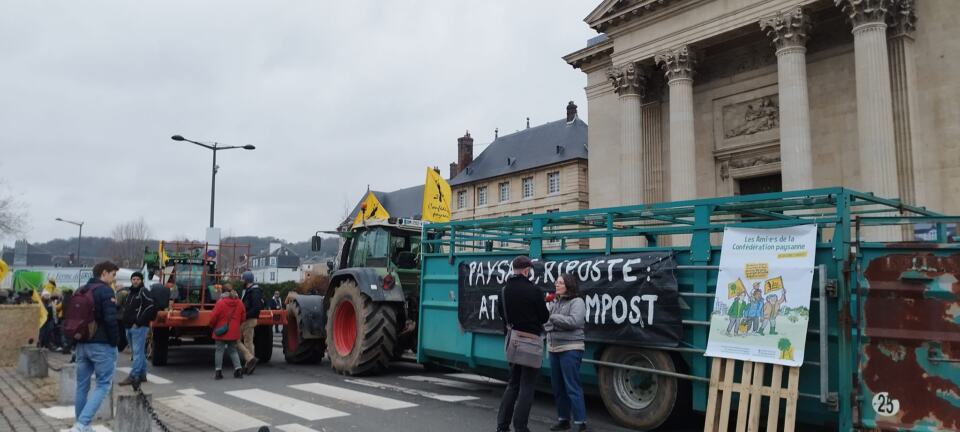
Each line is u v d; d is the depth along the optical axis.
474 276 8.52
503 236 8.73
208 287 14.17
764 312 5.51
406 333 11.38
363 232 12.30
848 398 5.09
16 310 13.86
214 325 10.62
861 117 15.58
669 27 20.67
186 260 14.77
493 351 8.20
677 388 6.30
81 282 41.53
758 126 19.94
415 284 11.46
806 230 5.44
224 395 8.82
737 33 19.09
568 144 48.06
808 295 5.27
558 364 6.56
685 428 6.66
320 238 12.73
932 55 16.11
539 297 6.13
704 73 21.66
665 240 10.41
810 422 5.51
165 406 8.01
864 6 15.62
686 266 6.23
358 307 10.46
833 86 18.06
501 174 51.84
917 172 15.62
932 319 4.88
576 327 6.36
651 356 6.46
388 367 11.53
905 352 4.94
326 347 12.49
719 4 19.27
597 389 7.28
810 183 16.80
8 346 13.67
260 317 12.36
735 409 5.98
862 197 5.80
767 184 20.11
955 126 15.59
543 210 48.56
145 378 10.11
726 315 5.77
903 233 11.34
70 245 115.19
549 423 7.03
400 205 65.44
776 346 5.36
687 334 6.20
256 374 11.09
